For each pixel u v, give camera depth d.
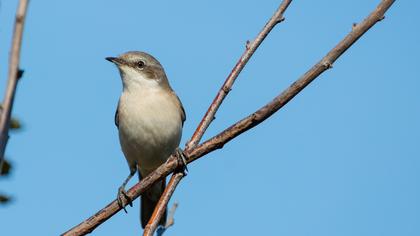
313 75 7.38
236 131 7.98
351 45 7.20
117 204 7.68
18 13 4.56
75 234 7.45
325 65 7.28
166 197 7.99
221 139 8.05
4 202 6.54
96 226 7.61
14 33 4.55
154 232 7.51
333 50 7.23
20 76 4.59
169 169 8.31
